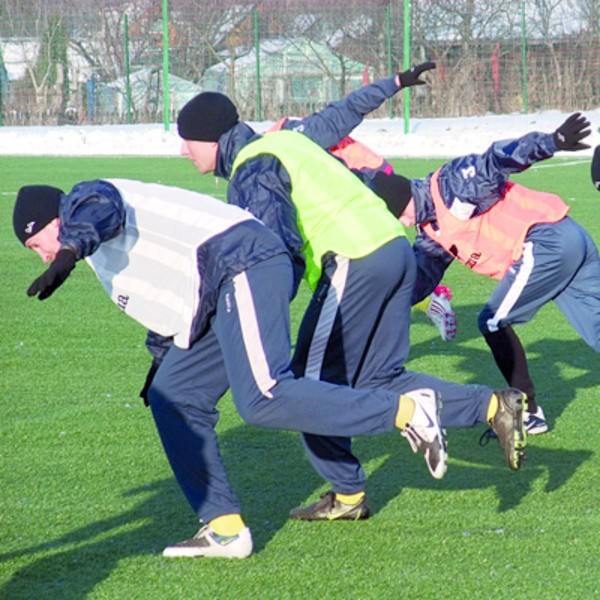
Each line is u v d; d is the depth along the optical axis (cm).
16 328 1911
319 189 1013
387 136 5869
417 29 6994
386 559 959
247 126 1058
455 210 1289
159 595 892
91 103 7350
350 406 910
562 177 4384
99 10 7331
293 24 7088
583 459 1241
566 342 1828
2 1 7288
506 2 6900
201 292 923
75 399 1477
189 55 7250
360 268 1011
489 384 1577
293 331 1902
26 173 4631
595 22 6919
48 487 1148
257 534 1024
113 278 956
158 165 4994
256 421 919
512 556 960
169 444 974
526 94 6950
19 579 924
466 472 1199
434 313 1684
